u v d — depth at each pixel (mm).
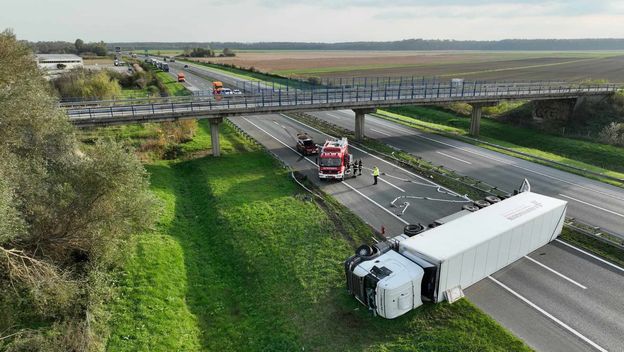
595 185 33125
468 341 15844
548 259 21641
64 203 19766
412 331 16656
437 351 15555
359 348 16062
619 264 21156
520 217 20641
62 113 25703
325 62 185250
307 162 39969
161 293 19734
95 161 20953
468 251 17766
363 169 37562
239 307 19484
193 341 17375
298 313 18359
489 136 59312
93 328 17047
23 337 15719
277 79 101375
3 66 25312
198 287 20922
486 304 18094
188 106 41719
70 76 75562
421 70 138500
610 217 26938
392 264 17609
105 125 36844
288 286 20172
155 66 138375
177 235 25875
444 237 18625
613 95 59531
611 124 53375
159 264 21812
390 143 47594
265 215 27172
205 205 30250
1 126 20594
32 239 19109
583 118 58406
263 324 18078
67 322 17016
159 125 50469
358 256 18969
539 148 53156
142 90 86000
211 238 25672
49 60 124938
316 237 24203
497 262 19703
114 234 20625
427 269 17406
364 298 17844
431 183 33625
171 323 18016
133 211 21531
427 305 17891
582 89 59531
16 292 16703
